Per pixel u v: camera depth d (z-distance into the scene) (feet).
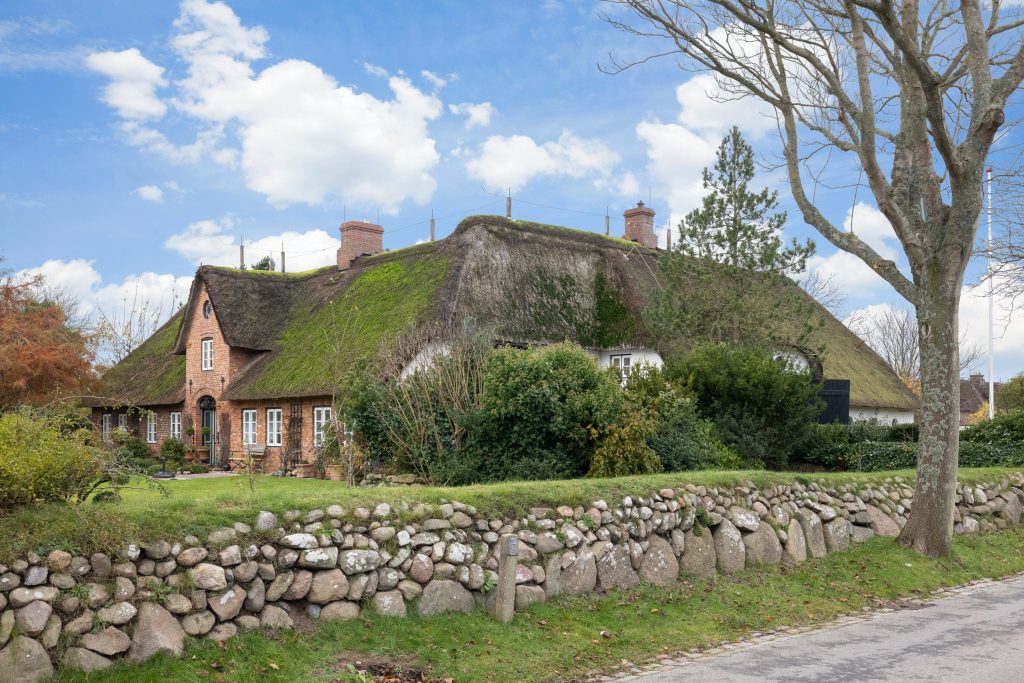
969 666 23.20
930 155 39.04
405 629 22.90
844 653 24.80
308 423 77.92
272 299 97.14
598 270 82.58
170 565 19.93
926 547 38.68
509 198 88.38
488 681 21.35
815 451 61.57
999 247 54.03
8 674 16.84
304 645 20.99
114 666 18.20
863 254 41.50
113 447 23.85
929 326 38.78
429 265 77.20
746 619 28.60
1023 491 49.83
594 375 45.39
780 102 44.91
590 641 24.61
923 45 44.01
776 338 67.41
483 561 25.90
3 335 60.54
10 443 19.70
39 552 18.15
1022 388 119.75
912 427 71.41
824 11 41.16
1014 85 35.70
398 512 24.71
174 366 105.81
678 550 31.58
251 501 22.67
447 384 50.39
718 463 47.34
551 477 43.01
